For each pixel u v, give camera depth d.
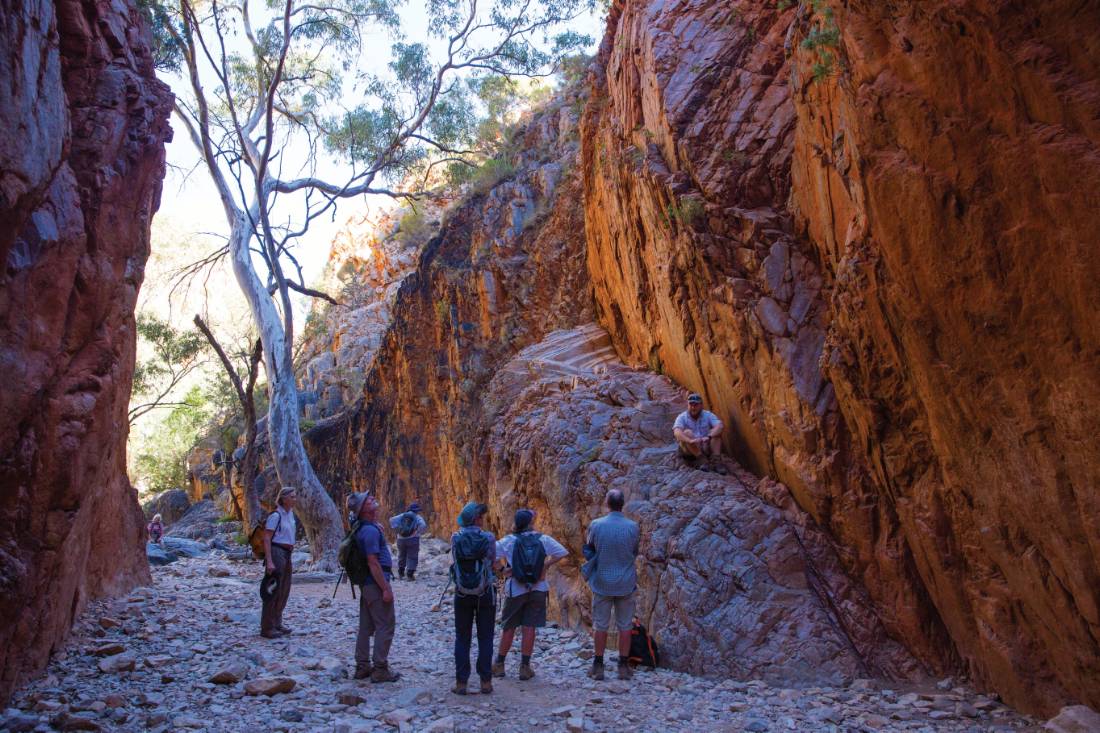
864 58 6.46
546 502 11.16
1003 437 5.78
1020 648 6.23
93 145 6.95
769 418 8.95
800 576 7.98
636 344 13.46
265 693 6.29
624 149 12.23
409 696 6.30
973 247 5.63
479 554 6.63
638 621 8.11
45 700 5.93
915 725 5.98
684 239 9.97
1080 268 4.97
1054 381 5.29
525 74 24.67
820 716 6.11
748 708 6.37
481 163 28.12
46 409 6.13
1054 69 5.10
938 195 5.77
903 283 6.22
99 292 6.88
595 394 11.90
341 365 38.81
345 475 30.19
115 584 10.75
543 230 21.17
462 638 6.58
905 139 6.06
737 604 7.83
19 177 4.97
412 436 25.86
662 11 11.50
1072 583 5.46
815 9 7.45
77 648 7.51
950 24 5.60
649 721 5.95
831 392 8.38
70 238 6.14
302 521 20.16
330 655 7.81
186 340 28.81
